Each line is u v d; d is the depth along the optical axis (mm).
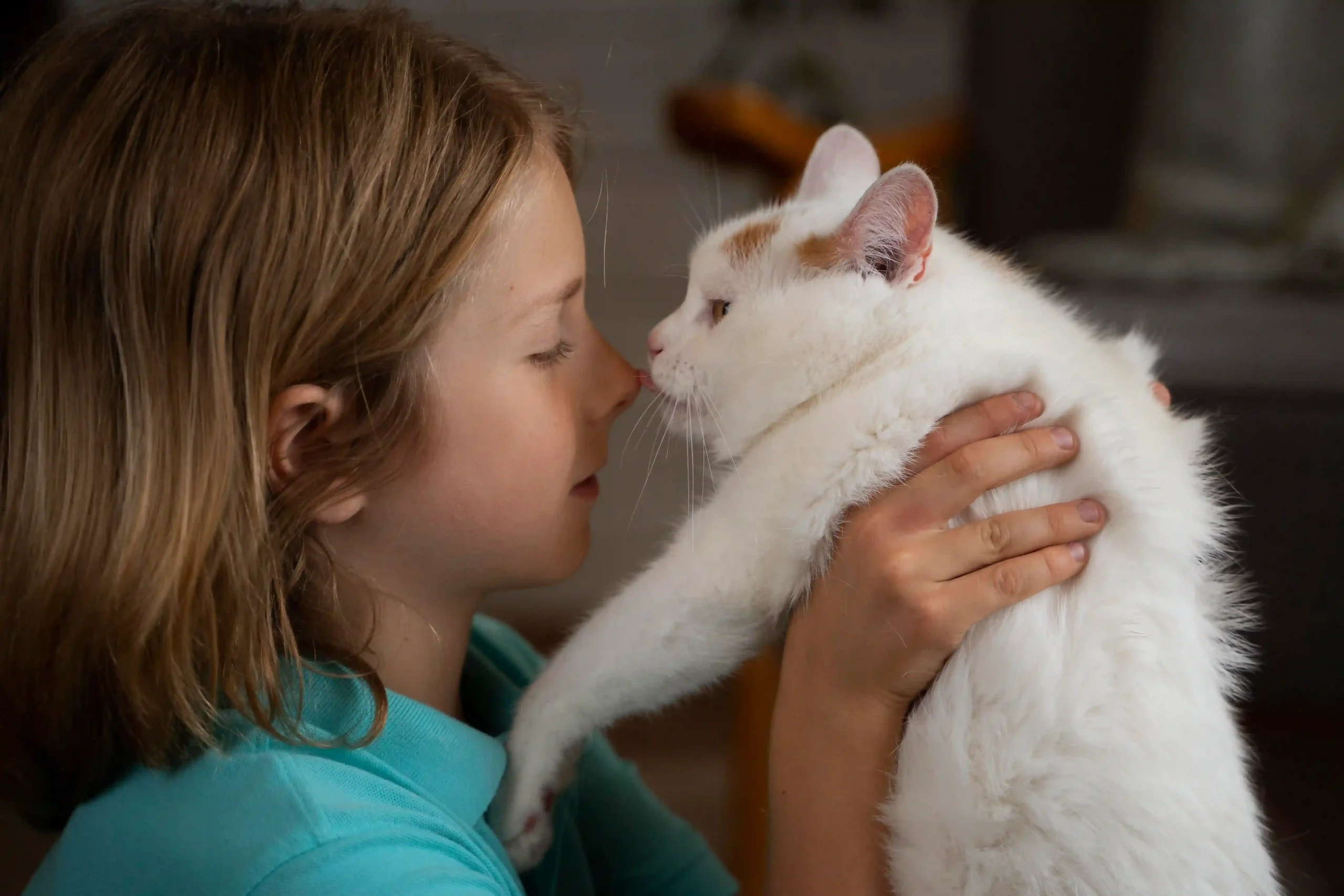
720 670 967
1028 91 2395
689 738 2137
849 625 841
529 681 1092
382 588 820
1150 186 2193
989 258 1152
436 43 840
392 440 750
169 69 723
